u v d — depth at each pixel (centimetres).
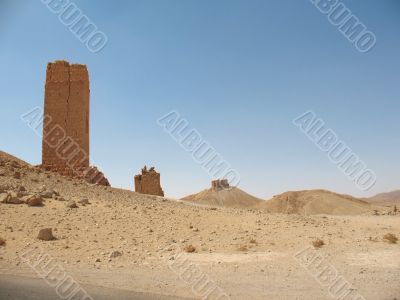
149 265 1315
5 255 1308
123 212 2144
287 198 9500
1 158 2975
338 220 2802
